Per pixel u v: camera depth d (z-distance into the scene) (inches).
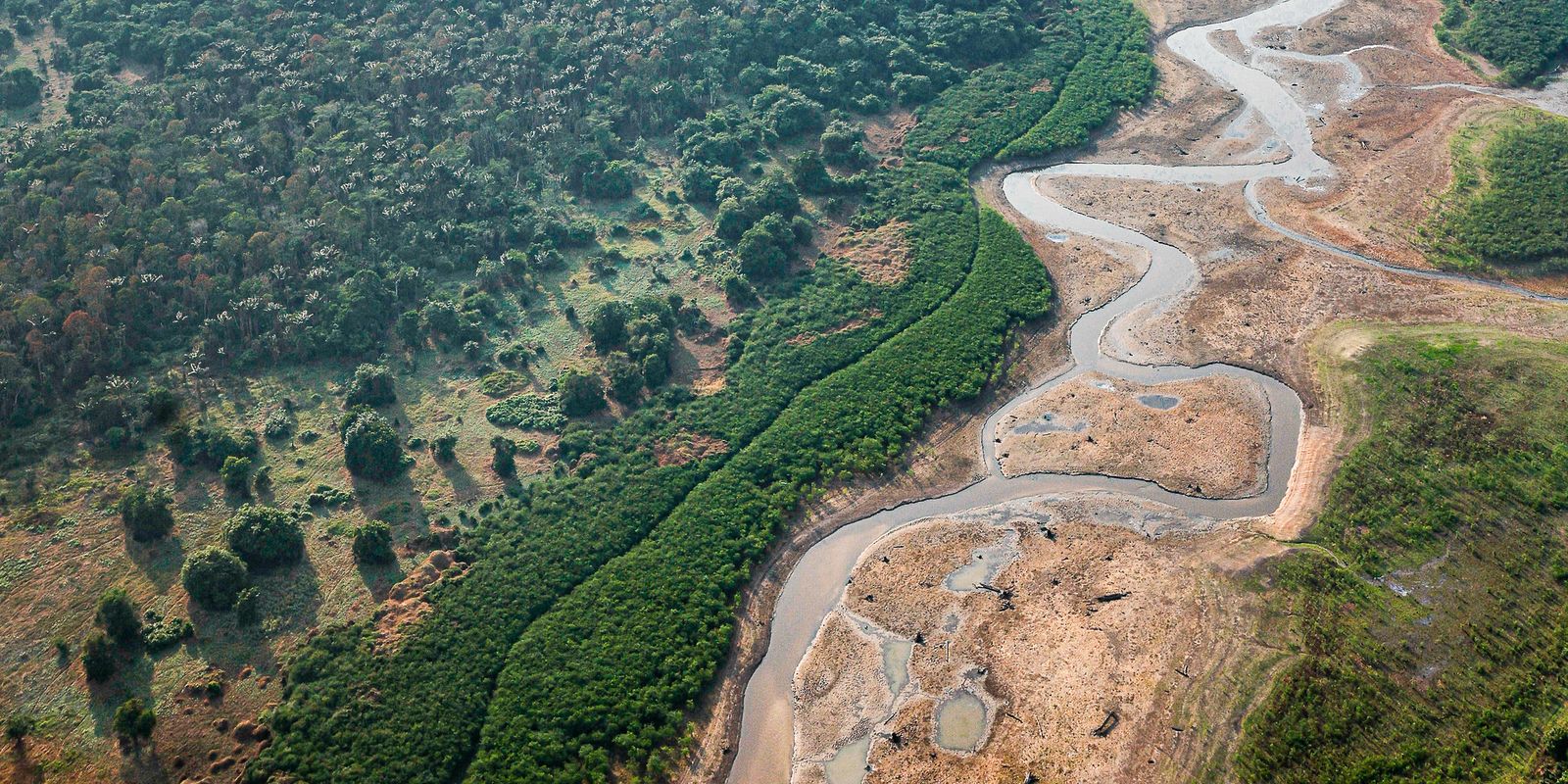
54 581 4685.0
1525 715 4163.4
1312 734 4133.9
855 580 5004.9
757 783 4249.5
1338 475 5315.0
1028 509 5339.6
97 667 4291.3
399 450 5329.7
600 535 5054.1
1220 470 5477.4
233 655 4456.2
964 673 4544.8
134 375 5718.5
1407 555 4852.4
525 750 4215.1
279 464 5329.7
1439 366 5821.9
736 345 6181.1
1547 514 4896.7
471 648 4515.3
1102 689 4407.0
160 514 4874.5
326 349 5949.8
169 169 6692.9
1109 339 6358.3
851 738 4362.7
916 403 5856.3
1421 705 4229.8
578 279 6653.5
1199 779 4055.1
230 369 5861.2
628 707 4382.4
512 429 5639.8
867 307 6437.0
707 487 5334.6
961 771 4188.0
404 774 4074.8
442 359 6063.0
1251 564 4874.5
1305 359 6097.4
